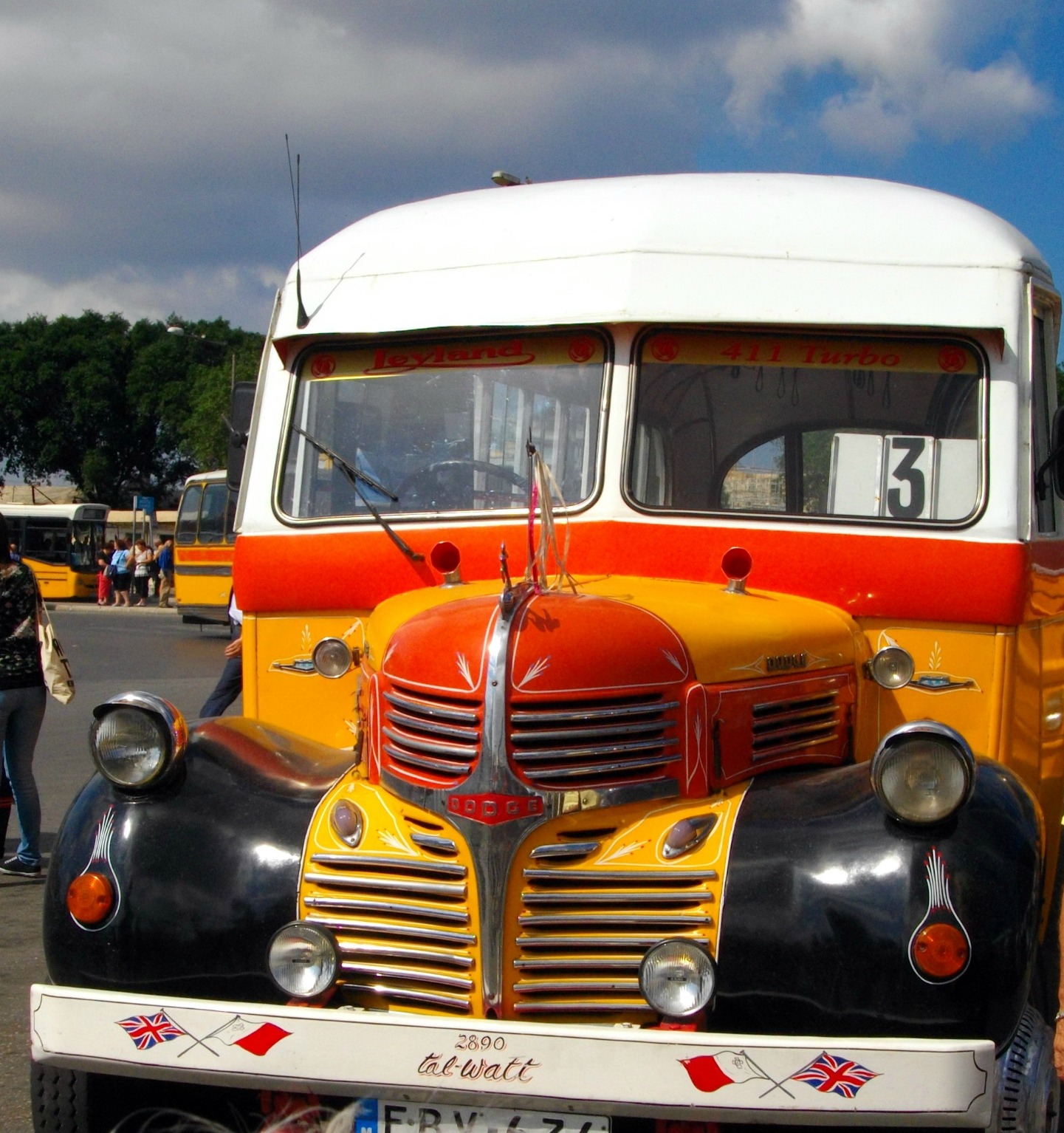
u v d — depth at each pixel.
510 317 4.21
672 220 4.19
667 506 4.10
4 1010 5.06
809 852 3.00
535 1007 2.98
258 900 3.19
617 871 3.03
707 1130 2.96
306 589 4.37
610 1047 2.72
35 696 6.95
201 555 26.28
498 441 4.25
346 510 4.38
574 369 4.21
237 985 3.18
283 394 4.51
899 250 4.07
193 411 64.44
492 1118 2.81
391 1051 2.81
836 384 4.09
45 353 69.81
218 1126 3.39
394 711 3.28
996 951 2.80
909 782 2.91
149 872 3.22
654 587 3.79
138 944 3.18
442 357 4.36
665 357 4.16
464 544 4.18
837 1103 2.67
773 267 4.10
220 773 3.43
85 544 39.75
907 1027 2.81
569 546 4.08
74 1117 3.27
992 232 4.09
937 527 3.95
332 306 4.45
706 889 3.00
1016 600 3.87
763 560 4.02
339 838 3.22
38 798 7.09
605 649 3.15
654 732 3.15
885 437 4.04
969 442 3.97
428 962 3.07
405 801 3.20
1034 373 4.25
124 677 17.64
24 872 7.07
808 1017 2.88
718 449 4.12
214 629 28.16
